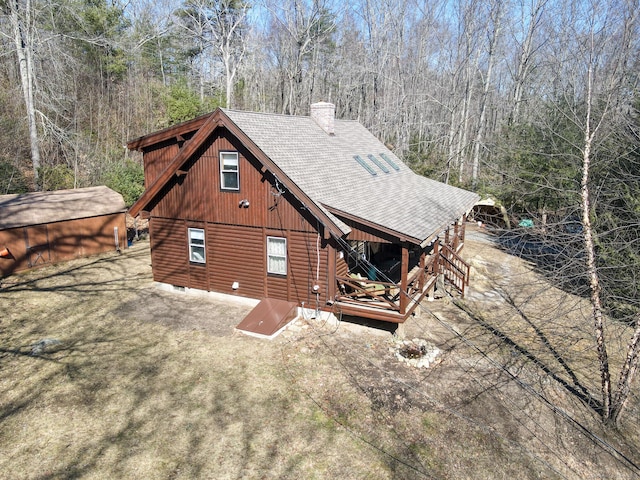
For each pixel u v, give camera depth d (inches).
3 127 1029.2
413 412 403.9
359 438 371.6
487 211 1178.0
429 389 437.4
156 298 637.9
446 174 1285.7
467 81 1496.1
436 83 1718.8
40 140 1075.9
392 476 335.0
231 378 446.3
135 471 334.0
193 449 356.2
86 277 709.9
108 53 1499.8
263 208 569.6
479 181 1232.8
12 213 699.4
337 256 558.9
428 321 592.4
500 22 1358.3
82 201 801.6
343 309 546.6
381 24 1707.7
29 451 350.9
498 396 432.5
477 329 573.9
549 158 828.0
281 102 1787.6
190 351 494.3
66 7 1117.1
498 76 1877.5
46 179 993.5
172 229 641.6
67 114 1322.6
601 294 527.2
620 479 343.9
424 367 473.4
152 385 433.4
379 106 1678.2
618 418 398.6
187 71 1952.5
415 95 1568.7
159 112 1508.4
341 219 530.3
